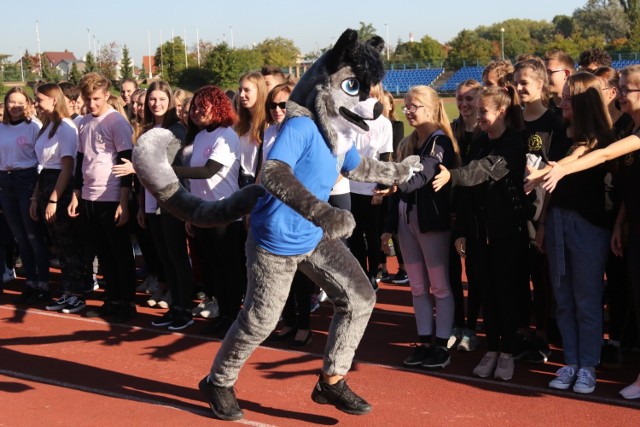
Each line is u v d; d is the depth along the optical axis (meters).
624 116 6.04
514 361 5.96
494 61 7.02
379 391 5.43
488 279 5.56
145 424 4.90
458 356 6.15
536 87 5.84
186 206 4.59
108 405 5.25
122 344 6.69
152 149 4.58
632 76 4.97
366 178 5.00
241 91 6.71
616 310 5.72
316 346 6.51
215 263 6.80
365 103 4.52
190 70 61.00
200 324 7.25
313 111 4.51
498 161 5.28
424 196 5.61
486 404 5.16
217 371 4.88
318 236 4.62
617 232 5.31
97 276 9.23
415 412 5.05
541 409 5.05
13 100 8.05
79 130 7.37
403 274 8.63
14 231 8.14
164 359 6.27
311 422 4.91
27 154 8.07
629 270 5.20
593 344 5.30
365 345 6.50
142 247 8.40
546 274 5.92
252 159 6.78
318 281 4.72
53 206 7.56
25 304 8.12
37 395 5.45
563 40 79.25
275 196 4.23
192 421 4.95
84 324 7.34
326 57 4.54
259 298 4.62
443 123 5.63
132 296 7.50
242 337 4.71
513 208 5.36
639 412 4.96
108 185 7.22
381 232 8.64
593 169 5.17
